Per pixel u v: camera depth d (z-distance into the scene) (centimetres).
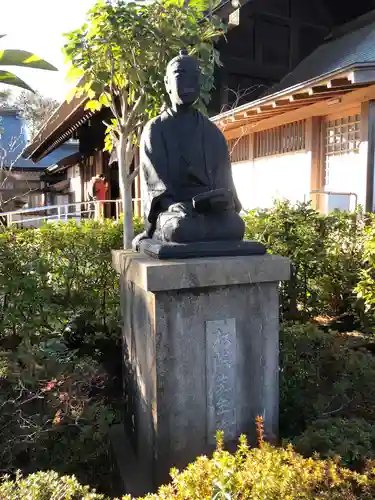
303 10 1010
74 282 477
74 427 286
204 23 584
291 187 859
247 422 274
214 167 299
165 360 254
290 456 204
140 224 569
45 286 421
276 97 638
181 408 260
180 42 495
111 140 674
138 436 293
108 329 464
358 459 226
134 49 490
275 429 282
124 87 563
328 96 629
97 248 482
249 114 732
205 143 296
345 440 235
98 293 472
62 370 297
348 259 539
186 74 282
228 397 268
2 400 268
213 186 298
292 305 521
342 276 537
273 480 181
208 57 518
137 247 317
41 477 196
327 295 534
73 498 186
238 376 270
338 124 760
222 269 255
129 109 609
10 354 312
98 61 512
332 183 776
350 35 974
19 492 185
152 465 265
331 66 834
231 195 272
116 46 500
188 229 271
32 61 187
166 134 293
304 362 337
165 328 252
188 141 294
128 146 595
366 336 471
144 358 276
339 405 302
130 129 573
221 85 951
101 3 485
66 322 436
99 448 296
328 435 242
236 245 277
